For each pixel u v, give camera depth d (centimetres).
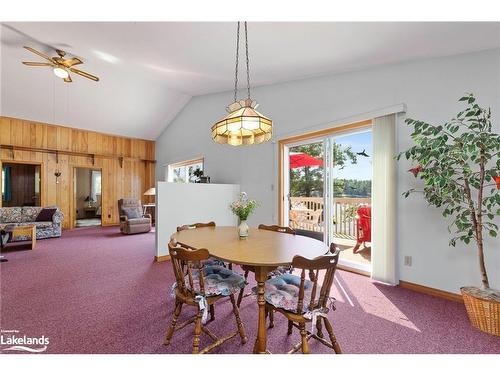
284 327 203
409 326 202
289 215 421
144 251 446
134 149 803
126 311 226
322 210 376
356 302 246
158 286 285
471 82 244
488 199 205
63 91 546
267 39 266
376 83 307
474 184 208
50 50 400
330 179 365
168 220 399
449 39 226
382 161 295
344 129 343
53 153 655
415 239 275
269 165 433
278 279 191
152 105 648
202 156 590
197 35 281
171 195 404
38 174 651
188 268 174
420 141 227
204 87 509
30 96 543
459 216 220
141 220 629
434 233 262
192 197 428
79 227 717
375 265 302
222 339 173
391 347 175
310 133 378
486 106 235
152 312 224
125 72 491
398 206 287
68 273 327
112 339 184
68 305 236
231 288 177
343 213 400
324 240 365
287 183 421
